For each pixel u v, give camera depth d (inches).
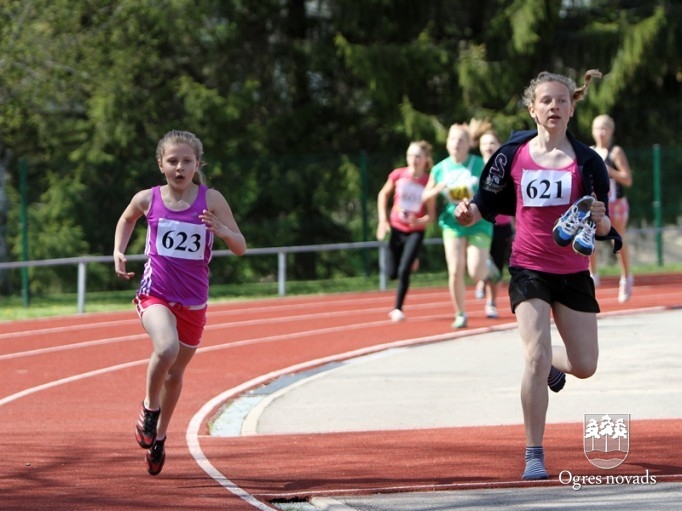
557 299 551.2
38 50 1919.3
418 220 1219.9
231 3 2308.1
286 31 2456.9
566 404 749.3
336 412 757.9
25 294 1710.1
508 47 2332.7
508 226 1237.7
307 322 1344.7
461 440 649.0
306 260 2087.8
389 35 2413.9
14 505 516.1
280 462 603.8
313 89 2502.5
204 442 668.1
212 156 2046.0
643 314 1237.7
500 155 558.6
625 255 1350.9
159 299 555.8
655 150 2128.4
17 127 2063.2
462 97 2345.0
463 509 488.4
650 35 2342.5
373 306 1528.1
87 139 2285.9
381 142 2508.6
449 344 1067.9
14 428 728.3
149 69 2345.0
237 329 1290.6
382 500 509.7
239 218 2071.9
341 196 2059.5
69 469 596.1
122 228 578.6
